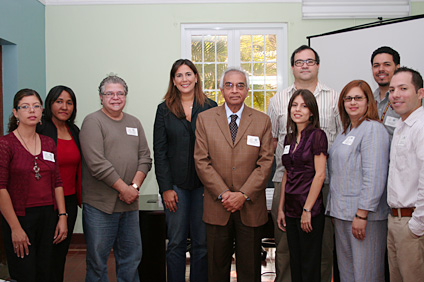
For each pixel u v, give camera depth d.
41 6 4.72
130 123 2.65
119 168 2.48
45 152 2.33
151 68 4.87
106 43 4.85
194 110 2.57
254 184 2.25
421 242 1.93
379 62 2.80
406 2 4.84
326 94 2.76
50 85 4.84
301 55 2.71
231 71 2.39
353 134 2.17
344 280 2.22
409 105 1.99
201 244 2.53
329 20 4.86
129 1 4.82
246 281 2.35
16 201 2.20
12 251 2.22
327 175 2.57
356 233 2.08
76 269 3.77
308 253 2.23
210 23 4.87
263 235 2.84
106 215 2.46
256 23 4.88
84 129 2.46
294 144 2.34
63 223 2.41
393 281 2.11
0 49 4.14
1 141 2.19
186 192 2.53
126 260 2.62
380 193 2.04
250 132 2.36
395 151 2.03
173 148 2.52
